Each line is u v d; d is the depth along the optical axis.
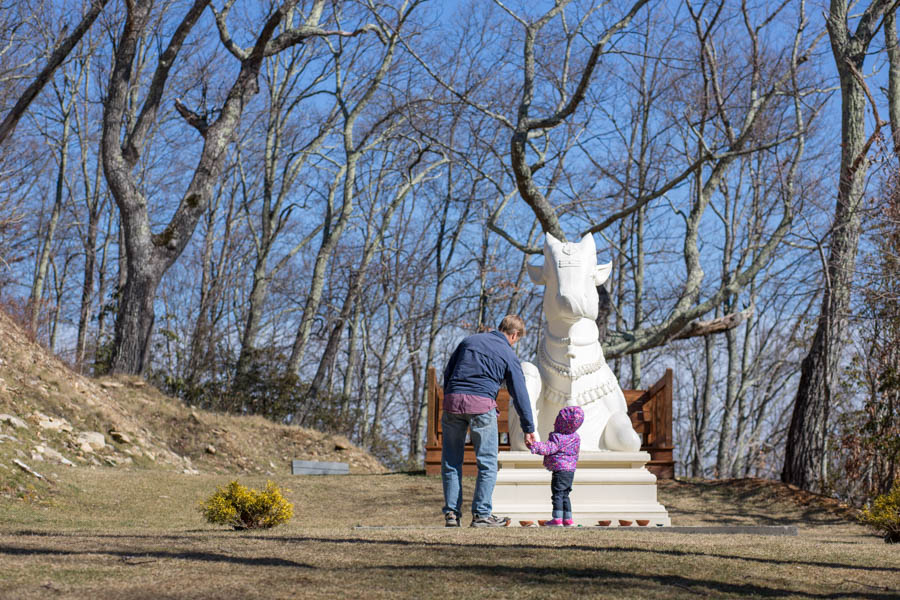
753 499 14.50
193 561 4.48
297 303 39.25
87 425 15.94
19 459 11.95
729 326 21.08
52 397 16.00
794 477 16.14
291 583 3.92
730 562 4.85
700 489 15.20
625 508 9.07
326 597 3.65
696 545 5.74
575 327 9.55
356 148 33.12
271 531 7.00
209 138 23.08
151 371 24.31
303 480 15.23
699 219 22.02
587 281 9.48
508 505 8.95
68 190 37.47
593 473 9.12
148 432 17.84
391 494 14.14
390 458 32.28
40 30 29.92
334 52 34.00
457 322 37.28
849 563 4.96
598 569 4.47
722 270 34.31
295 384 25.98
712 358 36.88
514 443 9.63
